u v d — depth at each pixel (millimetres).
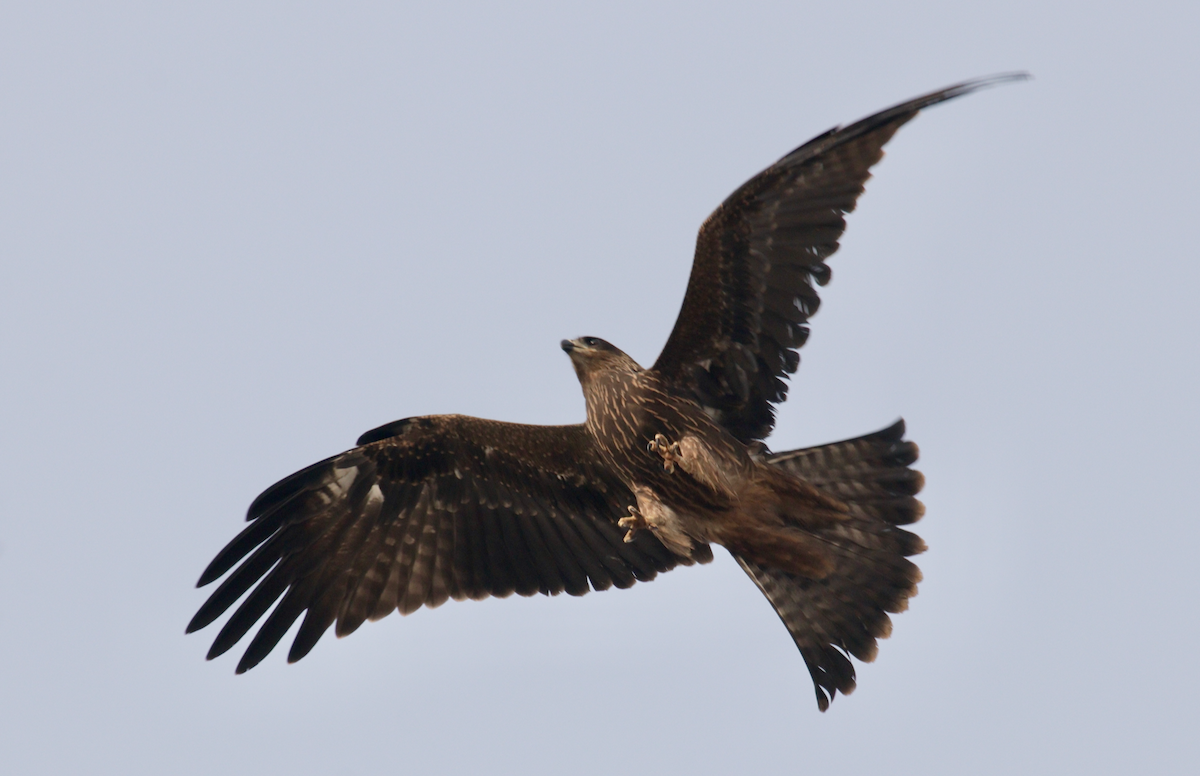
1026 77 12430
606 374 14945
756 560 14695
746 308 13992
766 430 14422
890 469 13891
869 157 13195
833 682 14461
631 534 14688
